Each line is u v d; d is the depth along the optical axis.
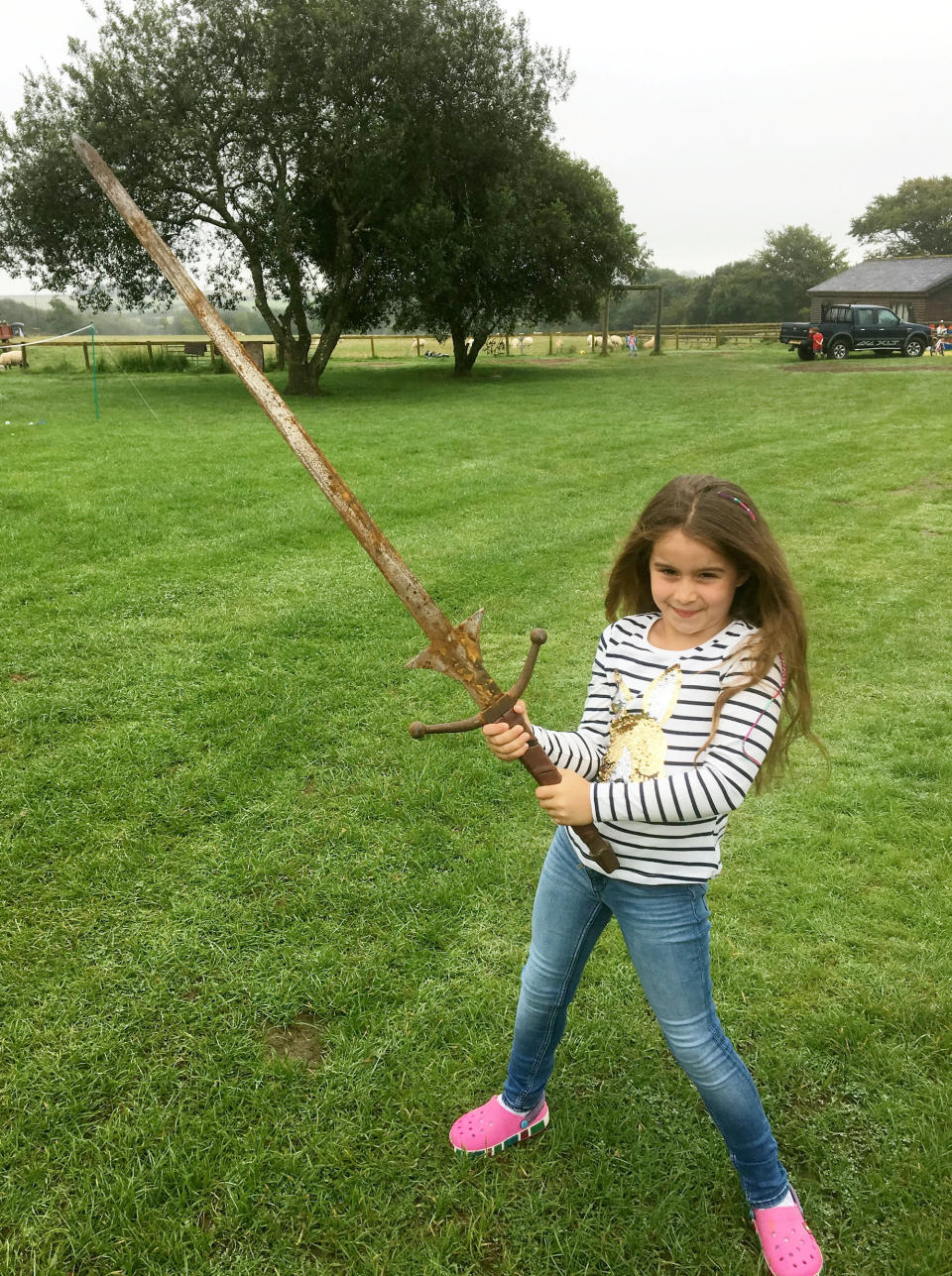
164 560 6.55
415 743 3.98
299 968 2.66
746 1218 1.96
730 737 1.64
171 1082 2.27
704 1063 1.72
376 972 2.64
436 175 20.86
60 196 19.39
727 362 29.05
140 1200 1.97
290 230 19.47
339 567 6.53
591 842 1.65
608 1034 2.42
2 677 4.56
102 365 28.27
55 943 2.74
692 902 1.70
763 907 2.94
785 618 1.68
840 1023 2.44
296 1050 2.39
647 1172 2.04
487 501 8.74
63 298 42.06
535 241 23.61
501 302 24.38
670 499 1.69
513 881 3.06
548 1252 1.88
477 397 19.36
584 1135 2.13
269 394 1.73
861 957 2.71
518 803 3.54
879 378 21.34
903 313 40.38
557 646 5.18
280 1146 2.10
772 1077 2.28
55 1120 2.16
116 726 4.09
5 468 9.81
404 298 22.20
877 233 77.25
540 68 20.92
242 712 4.23
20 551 6.64
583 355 36.78
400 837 3.30
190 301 1.73
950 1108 2.18
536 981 1.91
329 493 1.68
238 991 2.56
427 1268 1.84
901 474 9.95
